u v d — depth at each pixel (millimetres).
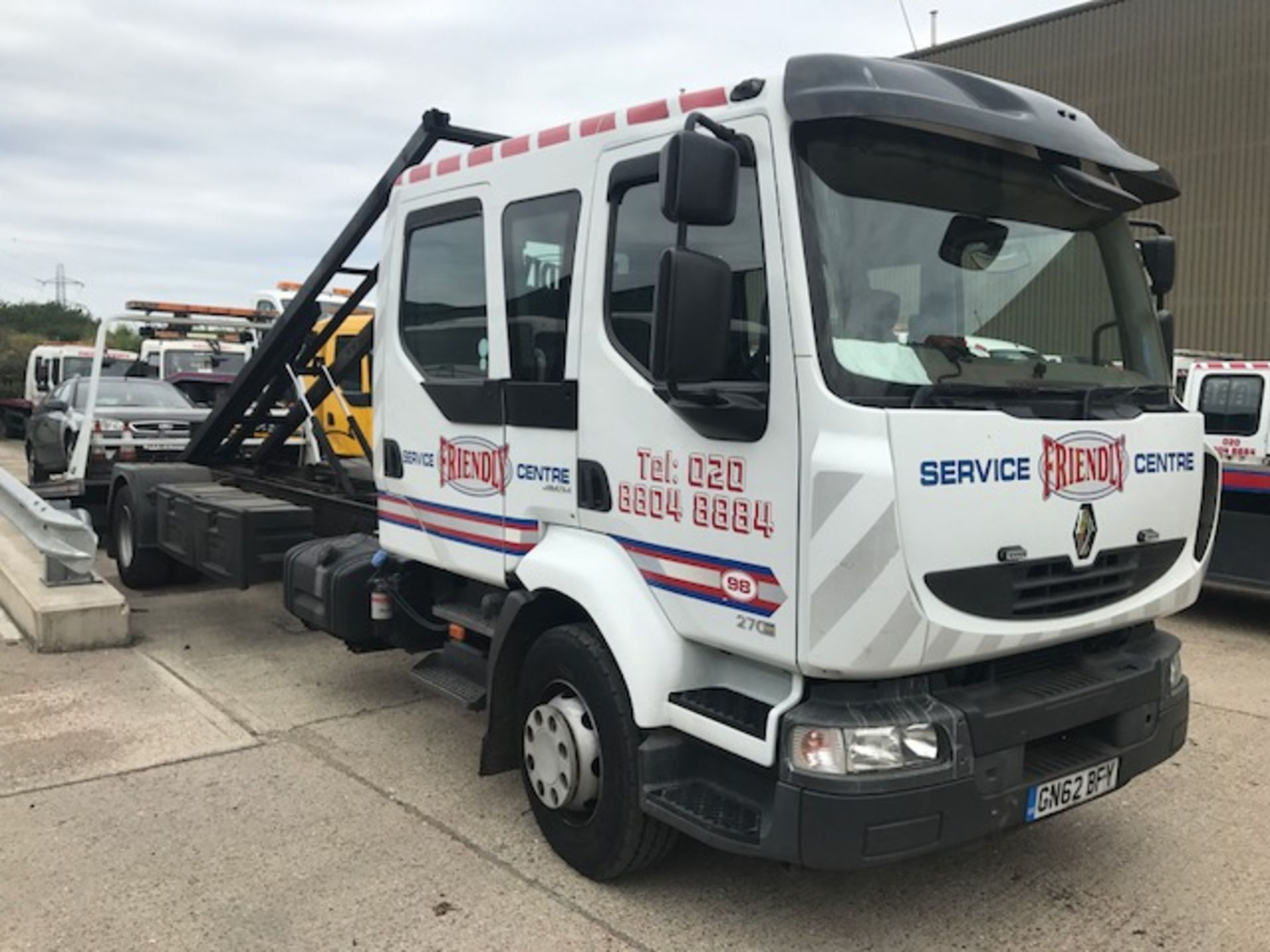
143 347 19734
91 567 7445
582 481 3867
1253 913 3738
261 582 6609
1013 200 3541
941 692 3209
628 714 3650
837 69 3152
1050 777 3311
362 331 6750
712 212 2945
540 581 4004
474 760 5125
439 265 4723
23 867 3957
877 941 3541
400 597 5219
